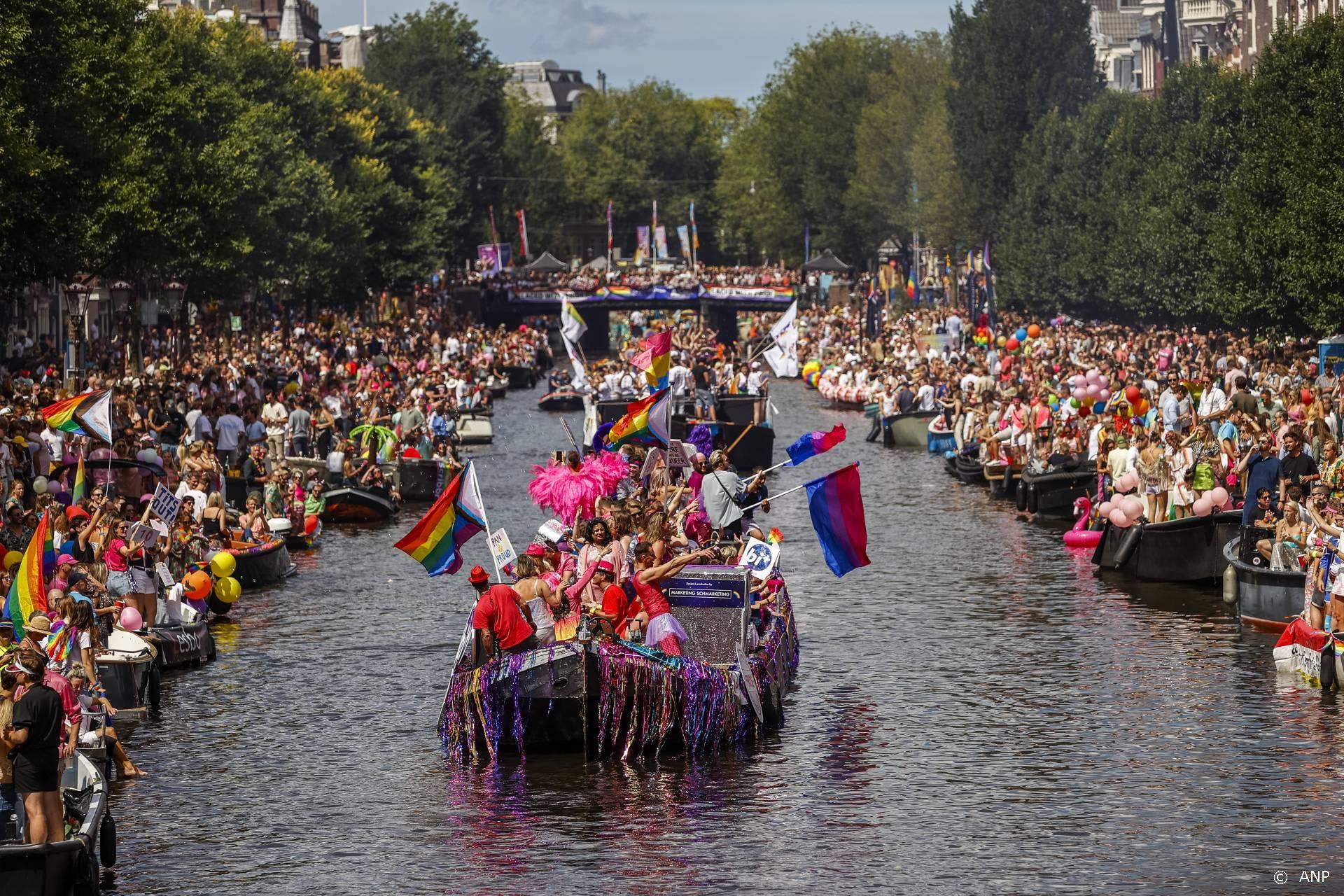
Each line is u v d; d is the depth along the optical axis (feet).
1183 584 249.34
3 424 239.50
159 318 531.91
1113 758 157.58
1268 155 433.48
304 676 195.93
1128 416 305.32
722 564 185.78
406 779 152.97
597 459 189.67
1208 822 138.41
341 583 260.21
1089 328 593.01
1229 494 253.03
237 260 523.29
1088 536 291.99
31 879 111.75
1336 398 291.79
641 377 467.11
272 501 294.25
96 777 128.57
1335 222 390.42
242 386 402.31
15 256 325.62
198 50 583.58
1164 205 542.98
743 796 146.92
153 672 178.50
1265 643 205.77
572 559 165.27
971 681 190.19
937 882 125.59
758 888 124.57
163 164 383.86
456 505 178.19
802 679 193.06
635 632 161.38
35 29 326.44
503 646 158.10
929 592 249.96
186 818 143.02
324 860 132.05
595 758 158.61
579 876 127.65
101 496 206.08
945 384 499.92
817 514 185.88
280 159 614.34
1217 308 444.96
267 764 158.71
